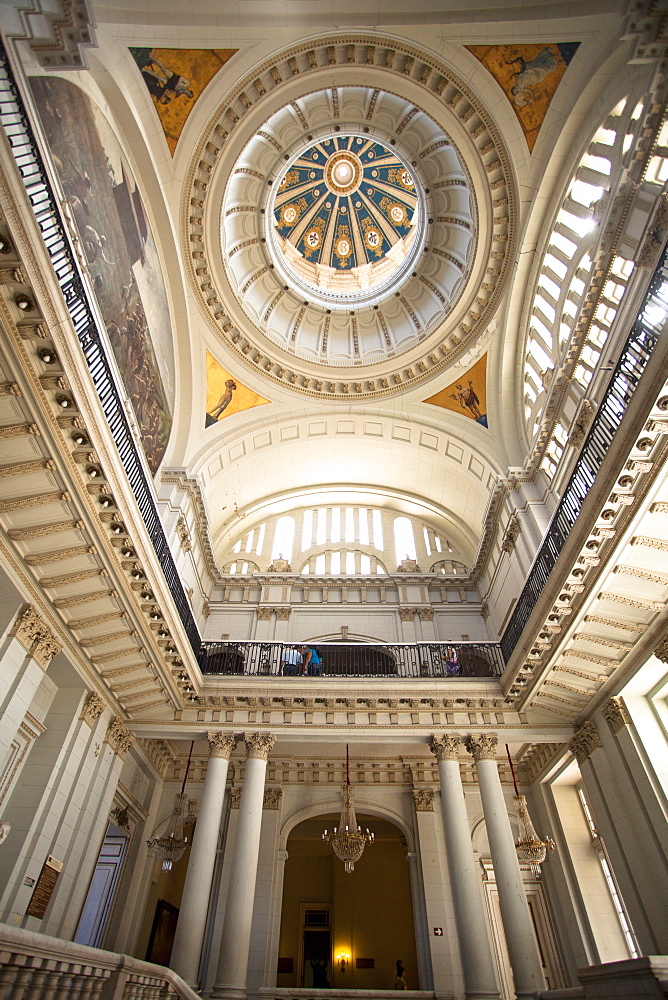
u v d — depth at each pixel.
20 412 6.79
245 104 12.02
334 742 12.44
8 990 3.81
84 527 8.17
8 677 8.20
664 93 8.23
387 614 17.84
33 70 7.20
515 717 12.30
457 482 18.39
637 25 7.99
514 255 13.89
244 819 10.99
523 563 13.73
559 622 10.01
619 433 7.48
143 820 14.02
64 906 9.73
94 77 9.28
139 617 9.87
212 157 12.54
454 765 11.73
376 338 18.38
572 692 11.45
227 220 15.00
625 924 11.92
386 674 14.31
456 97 12.05
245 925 9.82
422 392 17.22
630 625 9.52
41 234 5.98
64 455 7.29
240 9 9.94
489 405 16.20
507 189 13.05
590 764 11.58
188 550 15.01
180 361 15.05
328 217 20.95
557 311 13.02
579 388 11.74
